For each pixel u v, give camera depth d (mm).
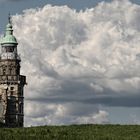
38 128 142125
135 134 138000
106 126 149000
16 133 133000
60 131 137125
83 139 129750
